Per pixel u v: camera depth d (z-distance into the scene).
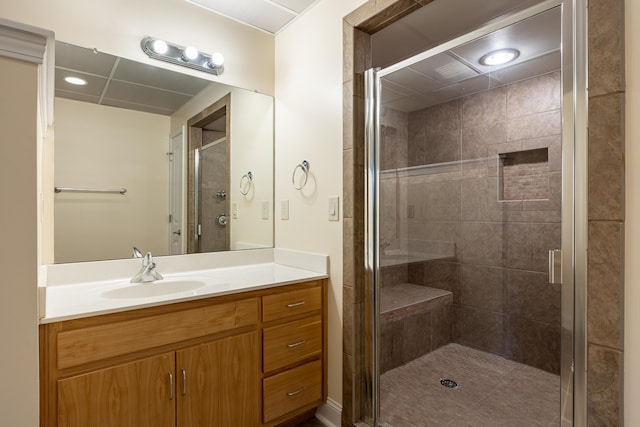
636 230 0.94
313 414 1.94
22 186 0.81
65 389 1.13
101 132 1.75
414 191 1.86
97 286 1.63
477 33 1.40
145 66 1.85
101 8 1.71
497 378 1.59
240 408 1.55
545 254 1.39
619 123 0.95
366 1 1.70
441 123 1.76
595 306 1.00
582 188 1.08
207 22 2.05
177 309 1.37
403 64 1.68
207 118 2.07
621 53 0.95
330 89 1.90
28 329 0.82
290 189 2.19
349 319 1.77
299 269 2.07
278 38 2.31
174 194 1.97
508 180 1.55
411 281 1.88
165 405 1.34
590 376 1.01
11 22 0.78
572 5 1.10
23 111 0.81
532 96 1.39
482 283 1.66
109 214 1.77
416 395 1.80
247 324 1.58
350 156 1.77
